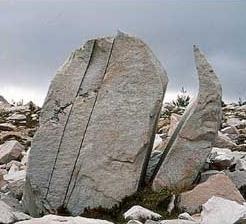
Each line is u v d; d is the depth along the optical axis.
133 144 17.06
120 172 17.03
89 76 17.73
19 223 13.45
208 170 19.34
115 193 16.95
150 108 17.19
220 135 28.08
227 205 14.63
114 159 17.09
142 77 17.42
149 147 17.86
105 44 17.80
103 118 17.34
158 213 16.31
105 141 17.20
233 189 16.73
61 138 17.42
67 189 17.17
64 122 17.48
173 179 17.64
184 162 17.72
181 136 17.83
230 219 14.05
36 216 17.30
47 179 17.28
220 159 20.20
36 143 17.48
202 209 15.60
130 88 17.42
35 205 17.36
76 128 17.41
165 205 16.80
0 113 45.84
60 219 13.51
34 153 17.44
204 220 14.40
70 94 17.67
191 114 17.84
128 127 17.17
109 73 17.66
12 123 39.97
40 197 17.28
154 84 17.33
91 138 17.28
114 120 17.28
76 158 17.23
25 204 17.62
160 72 17.56
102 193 16.98
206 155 17.70
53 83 17.80
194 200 16.59
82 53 17.91
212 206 14.82
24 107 47.34
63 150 17.34
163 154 19.02
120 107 17.34
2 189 19.95
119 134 17.19
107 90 17.53
